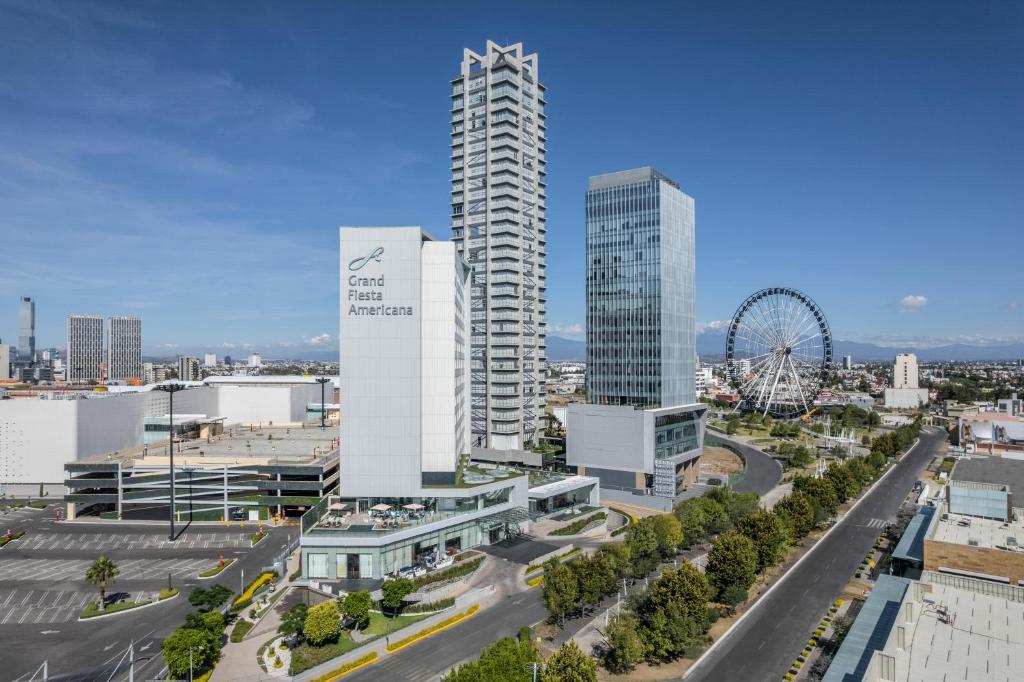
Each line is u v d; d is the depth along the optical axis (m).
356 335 134.88
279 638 94.19
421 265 140.00
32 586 118.12
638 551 118.69
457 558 129.88
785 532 121.56
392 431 135.50
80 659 89.31
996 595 78.19
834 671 66.31
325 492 172.38
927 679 59.12
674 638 85.06
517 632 95.94
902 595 83.50
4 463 196.25
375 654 88.88
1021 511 113.69
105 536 152.12
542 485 170.25
